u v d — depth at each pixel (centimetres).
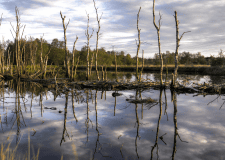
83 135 532
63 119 696
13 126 608
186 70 4850
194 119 708
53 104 973
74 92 1423
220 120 694
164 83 1683
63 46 7669
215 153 423
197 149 444
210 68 4109
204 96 1273
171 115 768
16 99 1102
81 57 7238
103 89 1645
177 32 1486
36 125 620
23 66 2523
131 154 415
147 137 522
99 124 639
